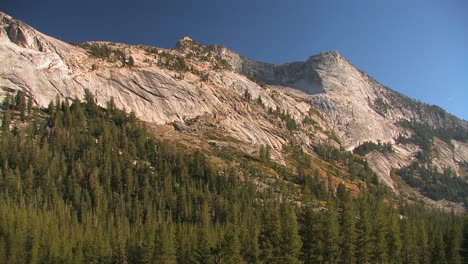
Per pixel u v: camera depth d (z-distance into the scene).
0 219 126.25
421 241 131.50
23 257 119.19
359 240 116.81
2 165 176.25
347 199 160.00
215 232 138.38
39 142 199.25
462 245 133.88
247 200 183.12
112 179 184.12
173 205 173.50
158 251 114.44
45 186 167.88
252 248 106.81
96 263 118.88
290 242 106.31
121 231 136.88
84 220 149.88
